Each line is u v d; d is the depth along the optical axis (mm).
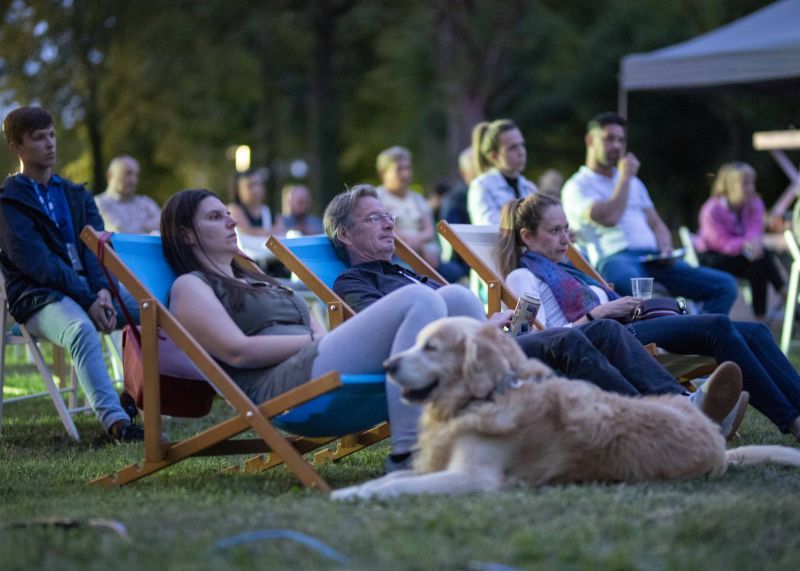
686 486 5762
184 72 36188
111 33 32688
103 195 14484
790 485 6023
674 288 12406
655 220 12797
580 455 5766
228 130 44469
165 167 43969
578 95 41625
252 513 5445
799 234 16938
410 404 5871
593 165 12617
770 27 18062
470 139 35500
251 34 37312
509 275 8727
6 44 31453
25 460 8094
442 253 16859
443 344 5676
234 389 6305
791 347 15359
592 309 8383
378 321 6238
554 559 4508
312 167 37219
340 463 7809
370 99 45656
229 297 6863
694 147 41031
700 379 9492
